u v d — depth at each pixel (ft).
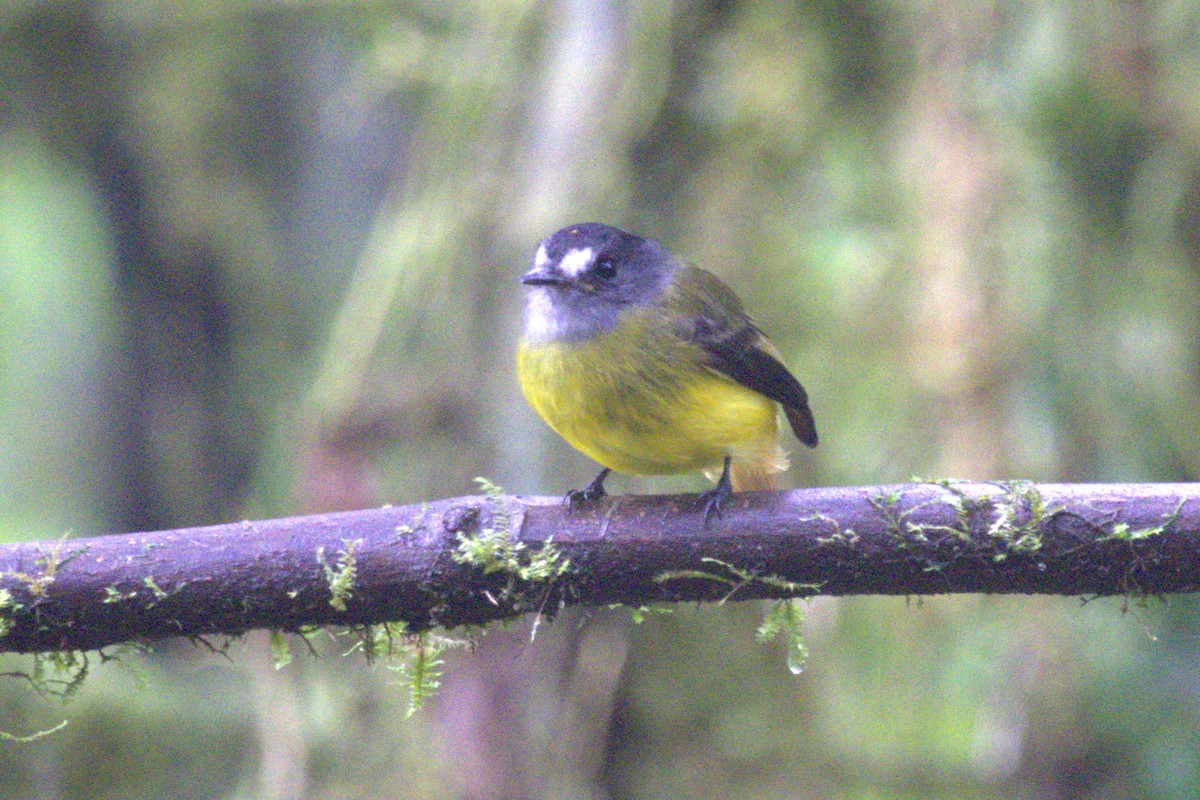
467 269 37.17
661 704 40.70
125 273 54.90
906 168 37.17
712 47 38.29
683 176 38.65
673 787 39.88
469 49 38.47
